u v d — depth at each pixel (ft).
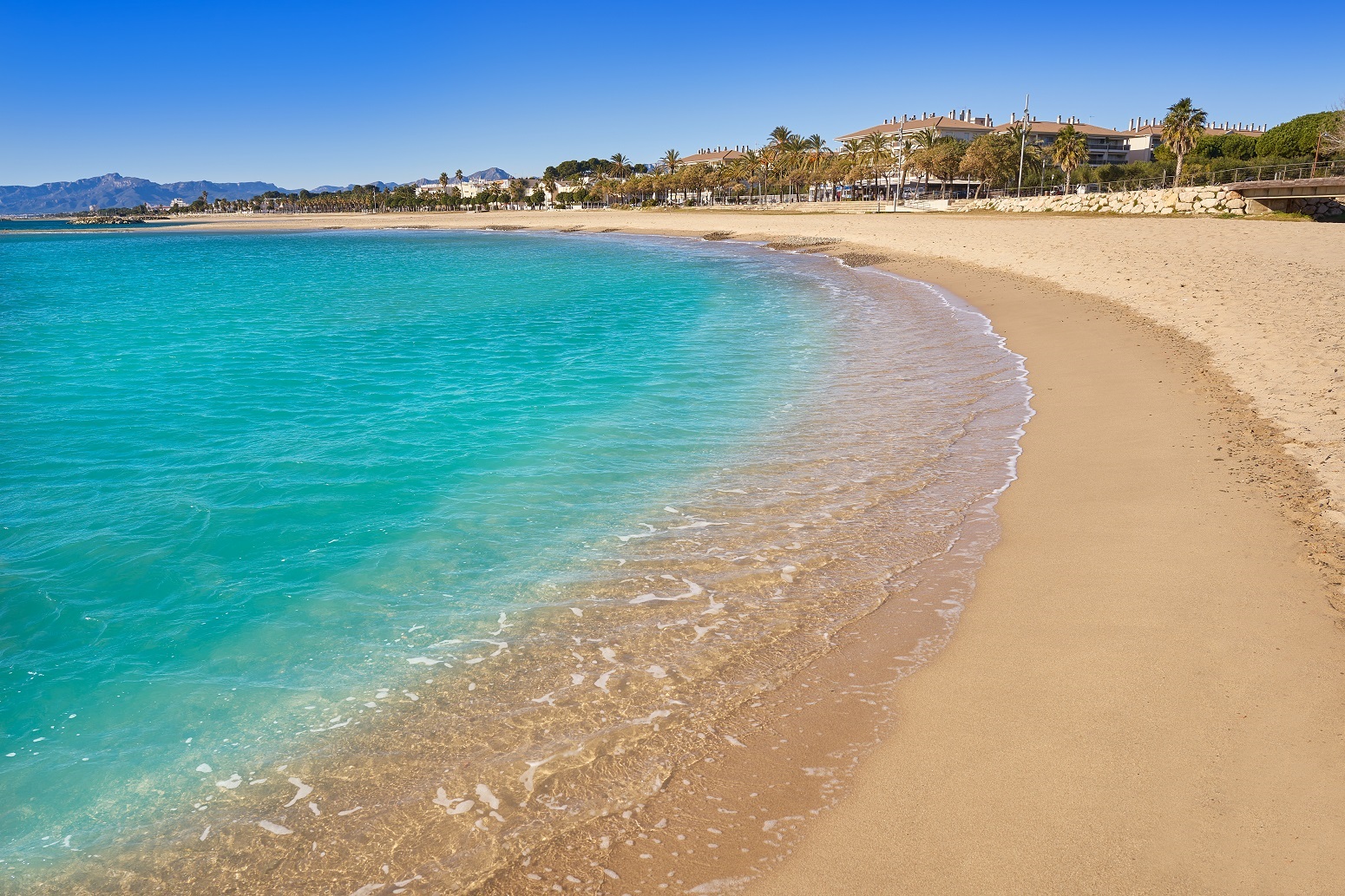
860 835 13.33
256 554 26.27
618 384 49.85
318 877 13.19
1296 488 26.04
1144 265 89.76
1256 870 11.96
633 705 17.54
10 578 24.72
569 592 22.95
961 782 14.42
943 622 20.39
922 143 377.71
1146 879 11.95
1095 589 21.25
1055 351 51.80
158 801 15.25
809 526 26.89
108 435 40.65
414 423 41.96
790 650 19.51
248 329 79.25
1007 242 135.13
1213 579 20.99
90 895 13.04
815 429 38.22
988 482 29.99
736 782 14.85
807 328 69.31
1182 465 29.43
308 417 43.78
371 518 29.12
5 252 274.16
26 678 19.51
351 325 80.74
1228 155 274.36
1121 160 420.36
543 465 34.35
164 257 230.89
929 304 79.71
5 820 14.82
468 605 22.41
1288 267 80.84
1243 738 14.89
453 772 15.62
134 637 21.36
